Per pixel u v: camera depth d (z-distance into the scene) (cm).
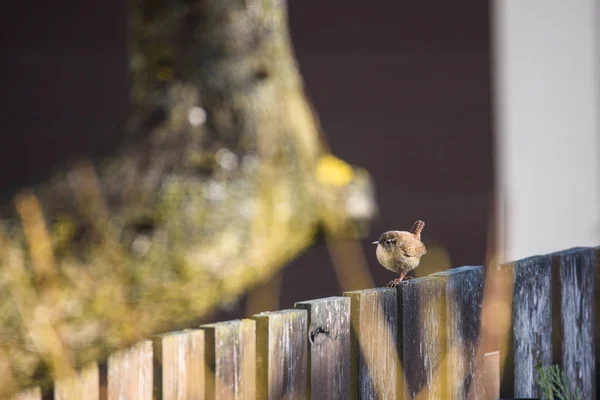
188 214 1120
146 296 1065
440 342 675
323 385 577
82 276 1073
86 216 1124
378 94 1800
